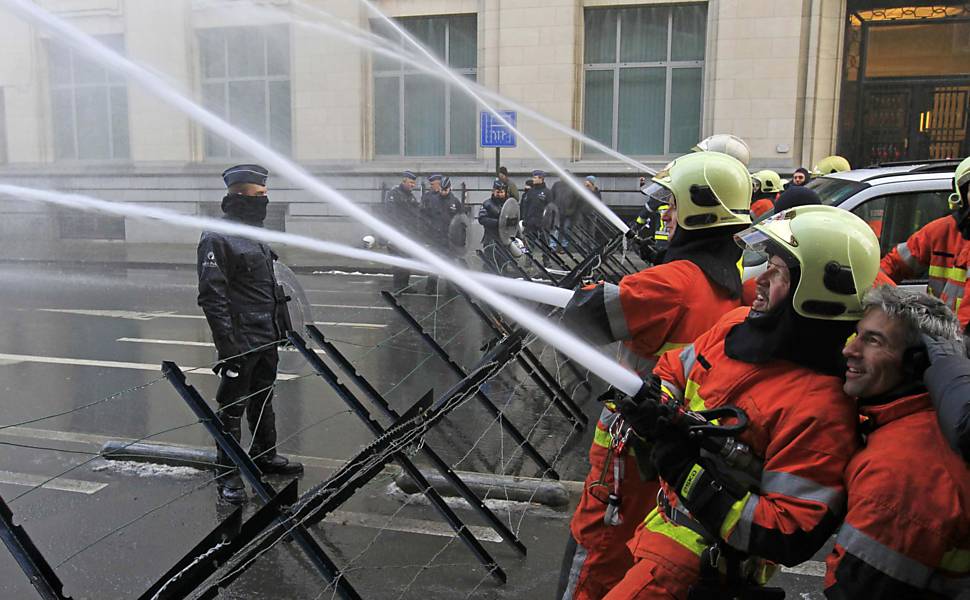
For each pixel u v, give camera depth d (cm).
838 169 1070
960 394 152
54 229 1938
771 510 178
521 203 1380
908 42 1603
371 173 1759
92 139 1939
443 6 1742
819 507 174
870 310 178
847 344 183
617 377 195
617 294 259
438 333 899
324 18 1775
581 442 557
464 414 614
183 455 485
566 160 1714
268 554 379
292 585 354
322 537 401
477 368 399
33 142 1950
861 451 176
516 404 645
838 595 167
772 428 189
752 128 1594
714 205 265
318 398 641
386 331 901
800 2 1538
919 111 1625
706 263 268
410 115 1811
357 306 1068
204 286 427
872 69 1636
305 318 580
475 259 1223
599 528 265
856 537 165
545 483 454
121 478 469
